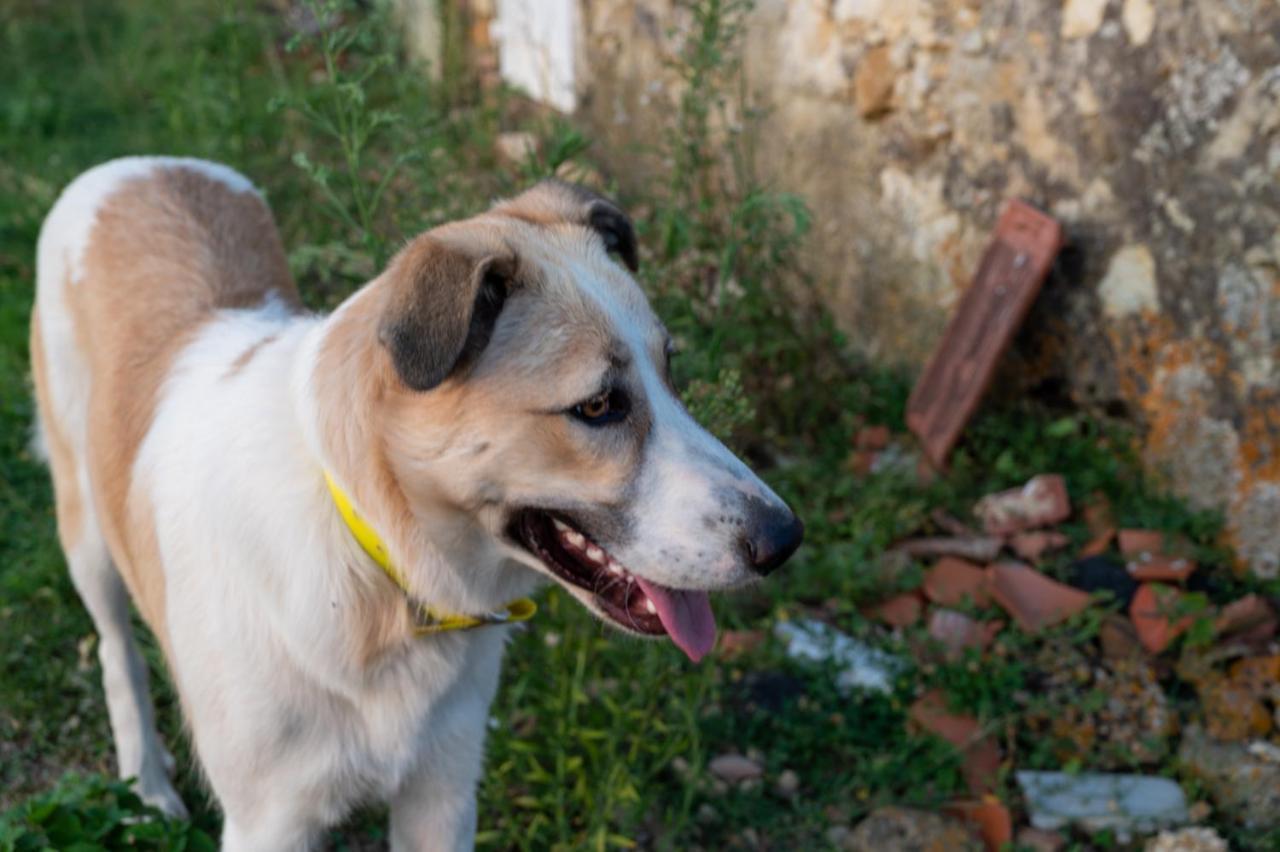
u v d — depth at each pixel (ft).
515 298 3.48
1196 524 5.22
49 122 8.49
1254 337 5.04
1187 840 4.34
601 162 7.41
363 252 5.24
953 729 4.70
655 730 4.59
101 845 3.96
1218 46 4.96
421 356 3.29
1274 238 4.93
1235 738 4.64
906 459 5.72
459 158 6.13
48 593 5.10
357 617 3.62
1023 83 5.51
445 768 3.88
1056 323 5.60
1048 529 5.37
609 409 3.50
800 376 5.93
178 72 8.32
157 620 3.95
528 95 7.72
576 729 4.42
